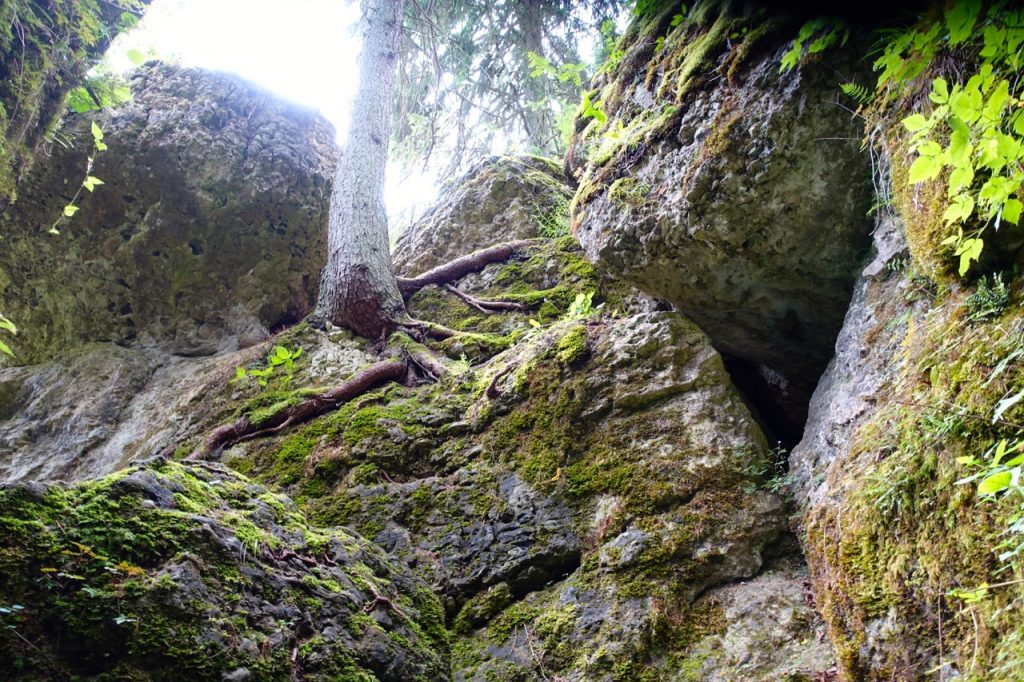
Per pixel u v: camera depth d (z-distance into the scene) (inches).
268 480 185.5
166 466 127.3
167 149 264.5
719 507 147.8
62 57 148.9
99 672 90.4
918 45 106.5
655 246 174.4
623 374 173.9
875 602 107.5
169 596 99.0
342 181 273.0
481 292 263.1
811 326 177.8
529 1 348.8
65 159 252.7
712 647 127.0
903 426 114.1
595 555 147.9
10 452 233.0
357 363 232.1
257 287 282.4
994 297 104.0
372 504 170.2
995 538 87.6
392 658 121.6
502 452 174.7
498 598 147.2
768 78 153.5
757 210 156.8
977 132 100.8
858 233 152.9
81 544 98.2
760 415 207.8
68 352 261.9
